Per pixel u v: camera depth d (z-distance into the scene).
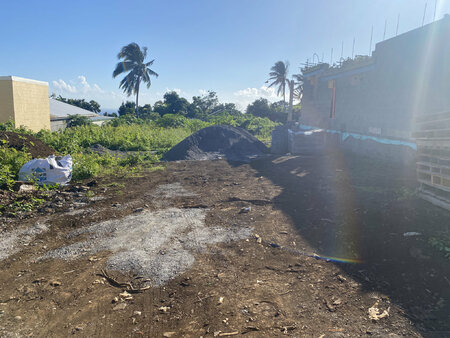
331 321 2.71
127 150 15.74
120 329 2.68
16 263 3.90
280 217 5.40
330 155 13.04
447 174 4.89
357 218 5.07
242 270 3.64
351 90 13.20
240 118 33.66
